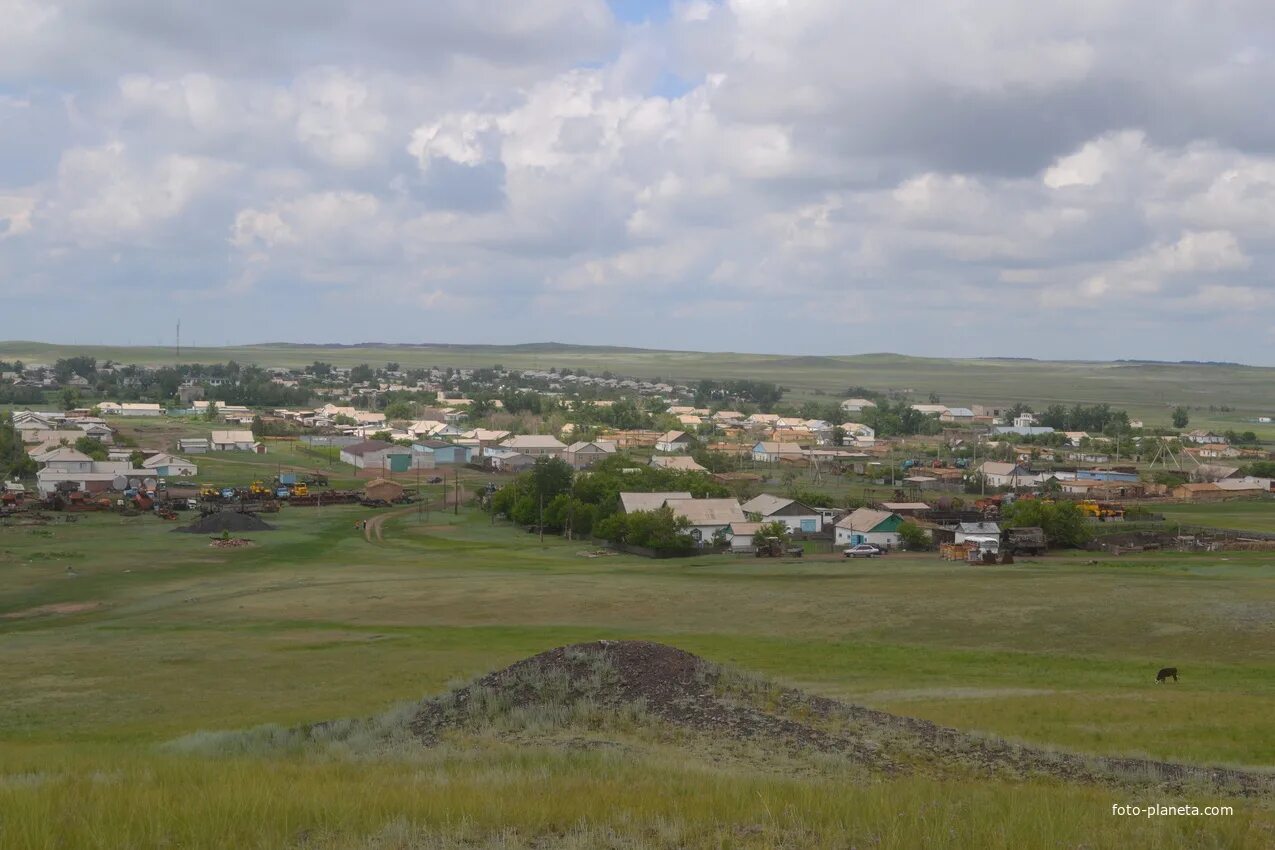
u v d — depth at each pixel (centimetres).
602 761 2220
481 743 2511
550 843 1555
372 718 2989
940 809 1747
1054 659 5069
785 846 1548
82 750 2983
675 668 2942
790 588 7150
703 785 1942
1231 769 2544
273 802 1702
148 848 1470
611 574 8169
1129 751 2852
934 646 5431
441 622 6247
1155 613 5956
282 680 4572
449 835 1570
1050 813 1736
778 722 2620
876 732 2594
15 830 1477
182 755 2633
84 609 6750
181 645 5488
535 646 5384
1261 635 5444
